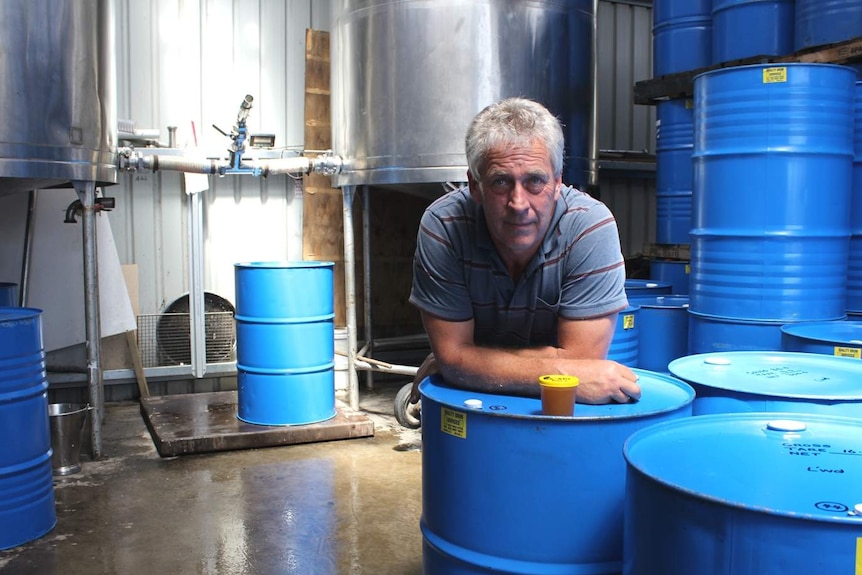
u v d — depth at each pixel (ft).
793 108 8.94
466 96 13.10
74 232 15.37
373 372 17.39
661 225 15.51
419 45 13.14
